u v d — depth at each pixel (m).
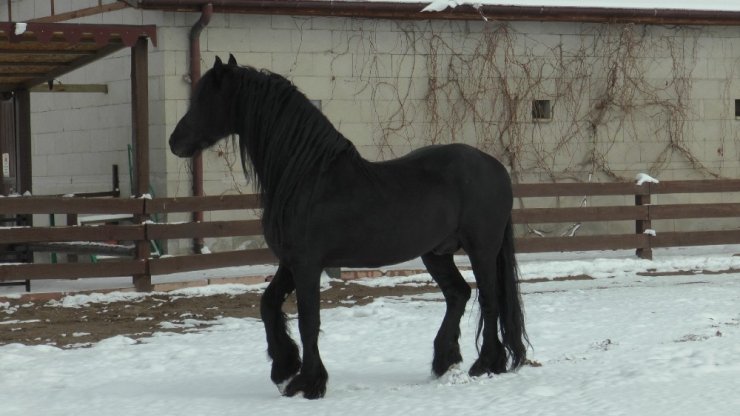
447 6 17.77
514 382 7.64
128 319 12.05
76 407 7.22
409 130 18.12
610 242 16.80
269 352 7.62
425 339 10.06
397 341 10.01
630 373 7.77
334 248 7.45
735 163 20.27
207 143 7.67
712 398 6.79
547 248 16.47
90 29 13.76
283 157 7.42
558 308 11.93
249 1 16.61
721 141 20.14
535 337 9.89
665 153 19.73
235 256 14.74
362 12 17.39
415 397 7.20
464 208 7.91
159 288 14.15
